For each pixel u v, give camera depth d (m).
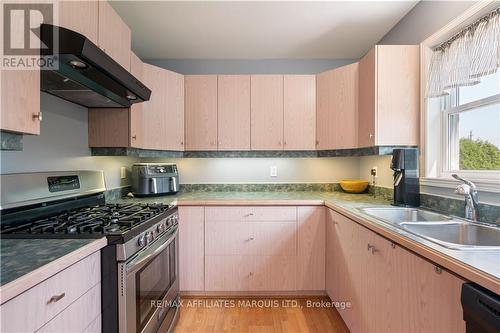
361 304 1.47
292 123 2.44
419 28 1.85
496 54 1.31
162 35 2.29
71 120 1.74
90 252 0.97
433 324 0.89
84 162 1.87
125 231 1.14
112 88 1.47
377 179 2.40
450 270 0.81
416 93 1.83
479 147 1.52
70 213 1.50
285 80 2.43
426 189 1.76
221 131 2.44
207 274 2.14
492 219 1.31
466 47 1.48
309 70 2.78
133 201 2.09
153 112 2.20
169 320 1.67
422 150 1.80
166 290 1.64
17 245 0.96
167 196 2.38
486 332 0.66
